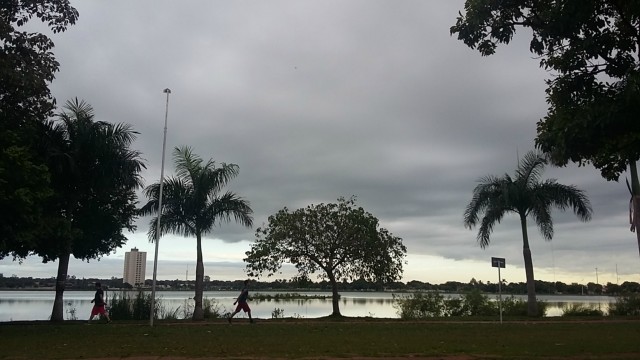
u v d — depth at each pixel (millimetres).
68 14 21438
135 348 14406
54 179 24250
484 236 30781
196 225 27750
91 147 24438
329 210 30438
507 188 29781
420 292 34281
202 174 27172
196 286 27500
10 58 20078
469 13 11266
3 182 17562
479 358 12305
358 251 29922
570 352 13211
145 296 28875
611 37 10992
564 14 10523
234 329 20766
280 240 30125
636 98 9078
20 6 21047
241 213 27875
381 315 37625
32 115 22062
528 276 30500
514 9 11297
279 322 25266
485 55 11875
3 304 58531
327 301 74750
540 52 11750
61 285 25672
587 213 29828
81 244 26906
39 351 13797
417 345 14977
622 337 17031
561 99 11500
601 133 9664
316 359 12336
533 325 22719
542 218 29641
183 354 13211
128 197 28812
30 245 20172
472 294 33531
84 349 14203
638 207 12391
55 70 21984
